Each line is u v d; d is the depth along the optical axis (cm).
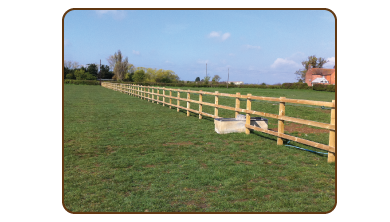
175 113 1284
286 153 600
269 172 484
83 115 1191
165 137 767
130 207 358
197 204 366
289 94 3008
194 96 2400
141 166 518
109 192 403
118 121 1039
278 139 668
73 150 627
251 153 603
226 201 374
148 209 353
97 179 453
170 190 409
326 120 1062
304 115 1187
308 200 378
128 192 404
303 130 872
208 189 414
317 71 7038
